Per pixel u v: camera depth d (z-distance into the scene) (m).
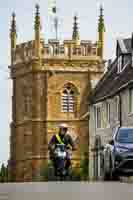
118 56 70.88
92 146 77.56
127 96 62.56
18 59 94.56
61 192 21.52
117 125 66.19
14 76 95.75
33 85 91.19
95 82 86.06
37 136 90.62
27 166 92.00
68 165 34.66
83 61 90.88
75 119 90.56
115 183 28.41
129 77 63.12
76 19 96.38
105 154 35.84
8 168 96.12
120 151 34.34
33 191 22.05
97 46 91.31
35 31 91.19
